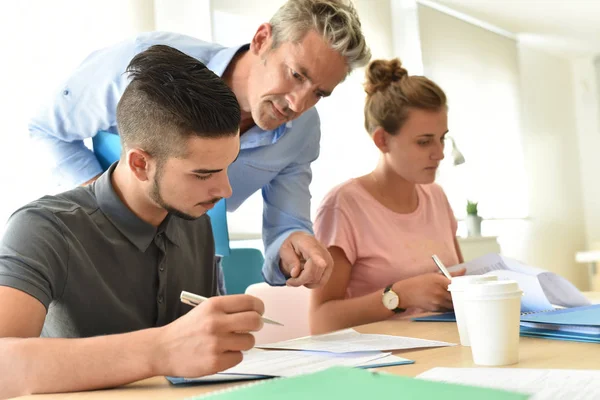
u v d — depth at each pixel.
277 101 1.47
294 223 1.73
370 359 0.92
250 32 3.51
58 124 1.61
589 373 0.73
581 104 6.34
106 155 1.61
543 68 5.98
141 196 1.12
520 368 0.81
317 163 3.79
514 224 5.39
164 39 1.61
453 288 1.03
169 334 0.81
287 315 1.93
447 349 1.00
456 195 4.72
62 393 0.80
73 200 1.13
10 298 0.92
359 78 4.01
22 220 1.04
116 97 1.57
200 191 1.01
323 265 1.35
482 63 5.18
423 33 4.63
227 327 0.79
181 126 0.96
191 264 1.28
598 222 6.24
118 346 0.81
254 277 2.34
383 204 1.90
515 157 5.43
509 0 4.75
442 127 1.84
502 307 0.85
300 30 1.40
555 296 1.42
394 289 1.51
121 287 1.13
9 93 2.47
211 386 0.81
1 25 2.47
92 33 2.74
